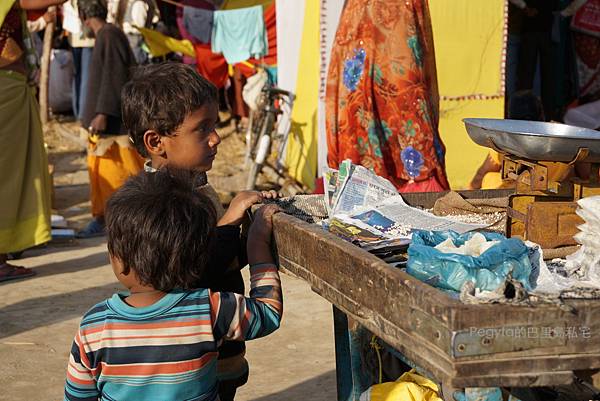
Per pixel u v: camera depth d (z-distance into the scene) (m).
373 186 2.43
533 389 1.98
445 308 1.32
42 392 3.46
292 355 3.86
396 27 4.08
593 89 8.25
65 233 6.15
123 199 1.76
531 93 5.73
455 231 2.02
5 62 5.10
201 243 1.76
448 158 6.53
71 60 10.84
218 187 7.56
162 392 1.75
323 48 6.10
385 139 4.17
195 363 1.76
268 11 8.30
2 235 5.09
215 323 1.79
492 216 2.37
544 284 1.55
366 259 1.60
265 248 2.08
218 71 8.91
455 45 6.41
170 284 1.76
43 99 10.35
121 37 6.27
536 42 8.06
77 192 7.82
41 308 4.54
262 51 8.27
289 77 7.47
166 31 9.71
